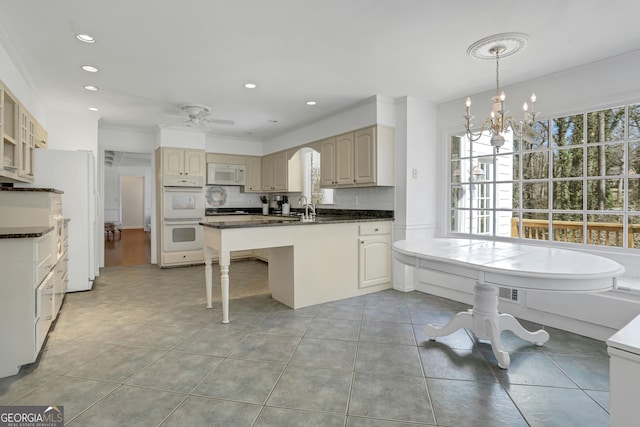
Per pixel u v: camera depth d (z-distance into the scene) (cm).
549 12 221
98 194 537
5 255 213
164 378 212
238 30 246
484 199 385
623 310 257
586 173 306
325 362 234
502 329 259
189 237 571
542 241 335
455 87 365
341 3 212
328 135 482
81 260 409
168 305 359
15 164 293
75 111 454
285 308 351
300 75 334
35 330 223
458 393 197
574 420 172
